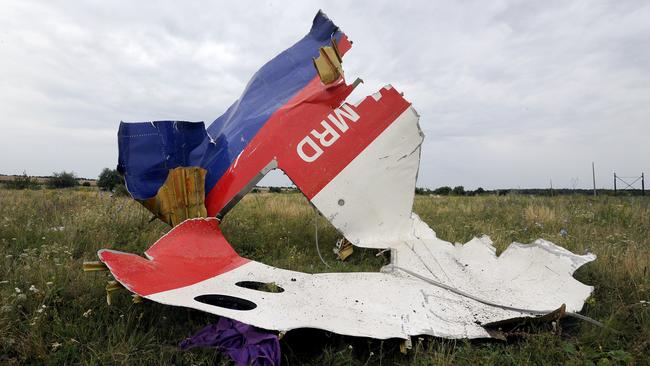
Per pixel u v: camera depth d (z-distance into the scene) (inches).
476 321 138.5
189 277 148.3
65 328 122.4
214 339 118.9
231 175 226.1
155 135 215.3
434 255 196.5
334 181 228.1
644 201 474.6
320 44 292.0
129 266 136.8
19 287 145.1
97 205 310.0
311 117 238.1
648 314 136.8
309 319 125.6
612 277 177.9
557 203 468.8
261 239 253.0
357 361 115.4
